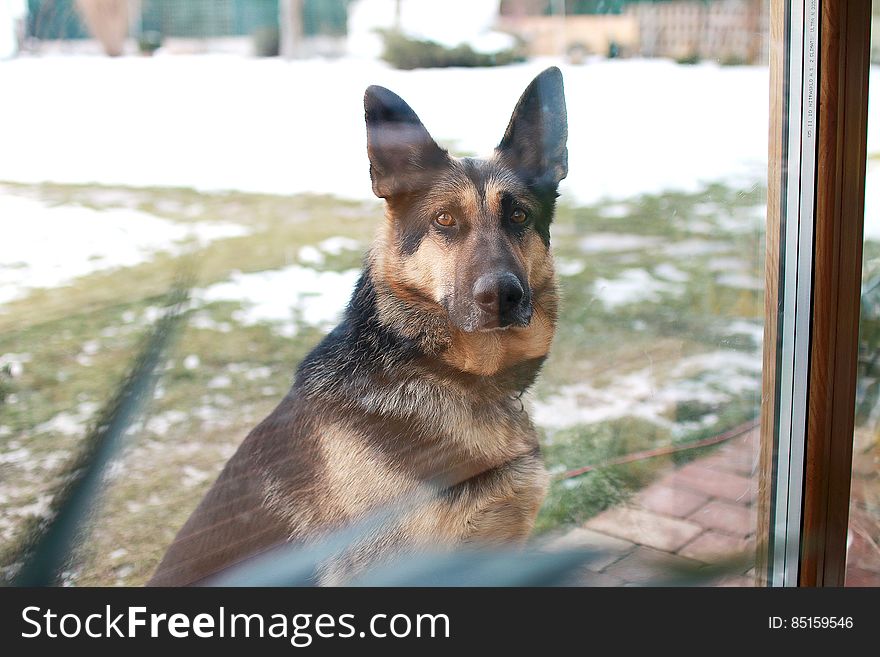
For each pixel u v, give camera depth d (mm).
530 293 1676
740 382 2123
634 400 2004
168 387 1355
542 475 1803
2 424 1202
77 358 1262
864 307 2141
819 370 2004
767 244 2033
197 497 1390
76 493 1272
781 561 2100
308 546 1503
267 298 1431
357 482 1526
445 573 1654
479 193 1587
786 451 2059
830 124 1894
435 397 1599
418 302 1556
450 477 1641
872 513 2213
